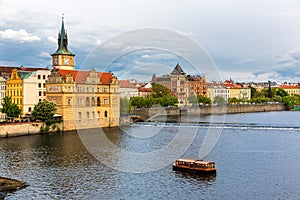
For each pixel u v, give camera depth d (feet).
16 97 469.57
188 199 174.81
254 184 197.88
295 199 176.04
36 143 323.57
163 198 175.83
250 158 261.65
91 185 194.80
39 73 474.08
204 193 183.21
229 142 334.24
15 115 429.38
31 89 467.52
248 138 360.48
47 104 401.29
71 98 419.33
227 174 216.33
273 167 234.79
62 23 495.41
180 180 202.69
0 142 329.52
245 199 175.63
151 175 211.82
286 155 273.33
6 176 211.41
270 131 419.33
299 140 347.56
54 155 268.62
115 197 177.06
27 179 205.46
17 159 255.70
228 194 181.78
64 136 367.25
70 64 499.10
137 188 189.67
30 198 174.91
